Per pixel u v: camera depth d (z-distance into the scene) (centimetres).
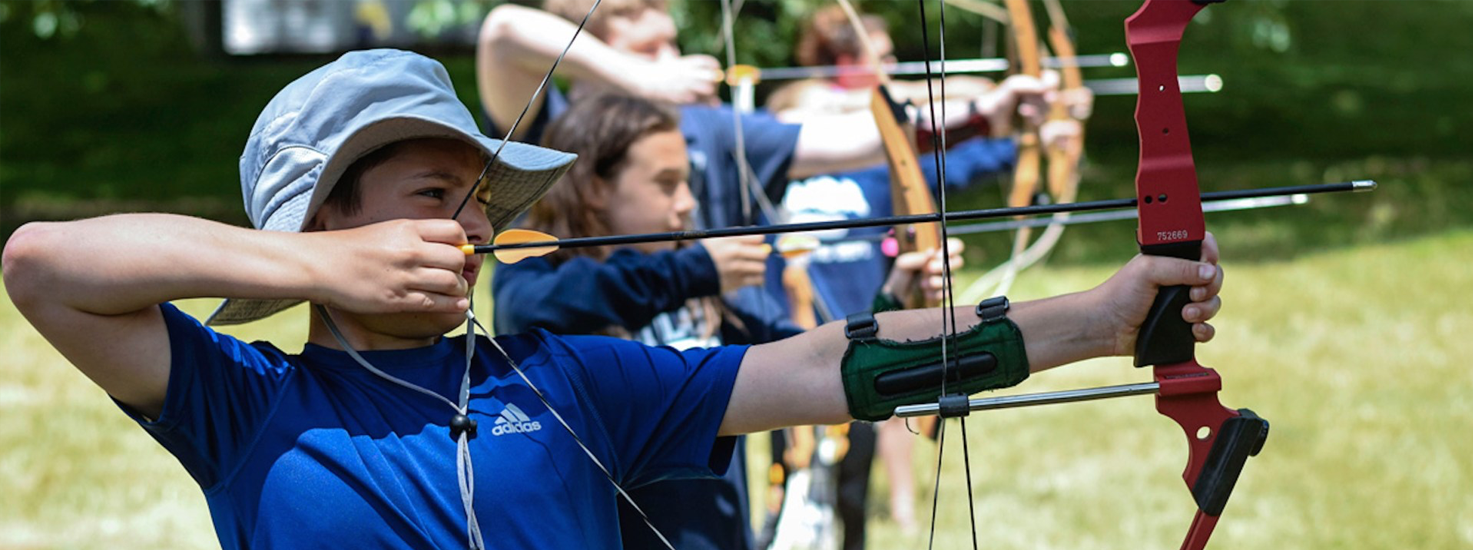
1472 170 1473
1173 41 200
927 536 530
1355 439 630
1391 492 560
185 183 1435
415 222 188
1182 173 200
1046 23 1636
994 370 206
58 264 179
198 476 197
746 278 350
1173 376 203
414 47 1902
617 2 437
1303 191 202
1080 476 591
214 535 529
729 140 410
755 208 425
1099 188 1351
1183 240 201
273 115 199
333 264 183
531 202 227
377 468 192
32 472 586
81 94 1830
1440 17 2569
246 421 194
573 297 337
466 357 207
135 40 2048
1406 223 1223
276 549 190
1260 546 508
